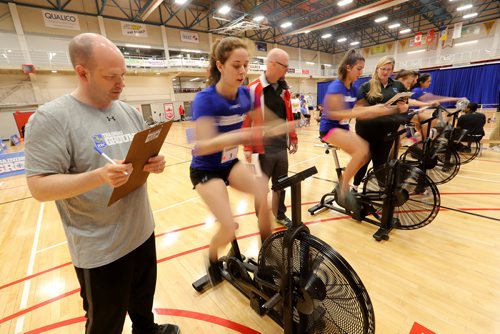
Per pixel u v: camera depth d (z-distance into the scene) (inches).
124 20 469.4
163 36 517.0
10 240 91.0
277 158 69.6
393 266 65.6
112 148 34.7
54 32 406.0
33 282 67.5
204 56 583.5
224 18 522.3
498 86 425.7
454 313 50.8
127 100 510.3
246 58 45.9
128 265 37.0
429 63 639.8
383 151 88.5
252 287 51.6
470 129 143.5
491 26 552.4
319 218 94.1
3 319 55.5
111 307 36.0
